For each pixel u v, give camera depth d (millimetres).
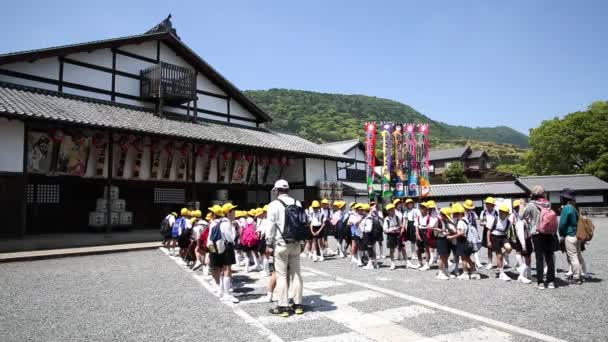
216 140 16984
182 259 10977
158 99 18234
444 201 37719
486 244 9758
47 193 16062
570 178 38469
